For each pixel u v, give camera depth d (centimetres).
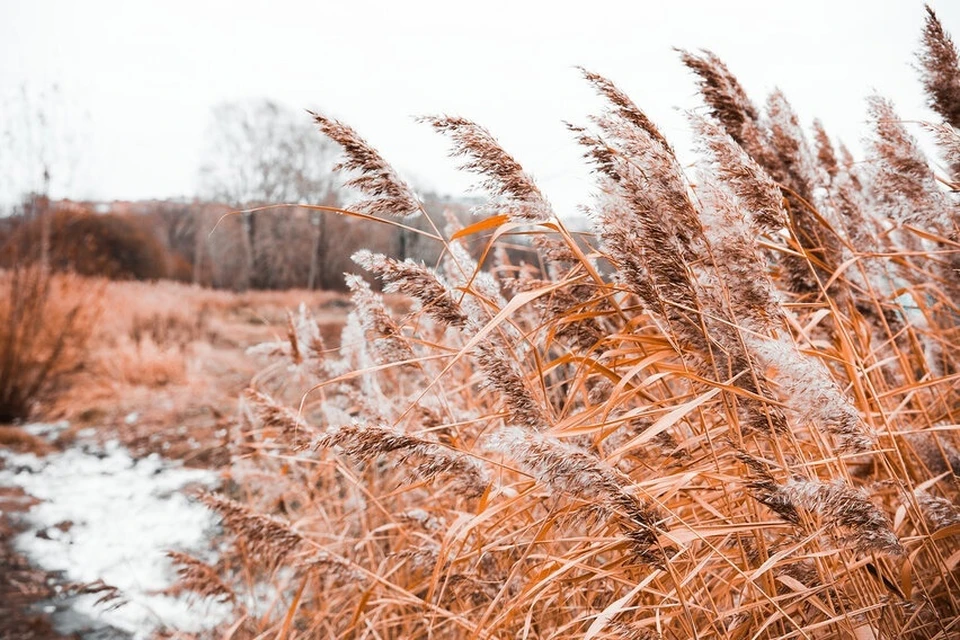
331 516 378
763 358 166
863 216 262
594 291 223
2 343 1211
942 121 232
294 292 2100
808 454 215
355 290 230
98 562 584
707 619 187
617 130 177
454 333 303
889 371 260
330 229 2205
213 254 2634
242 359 1353
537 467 145
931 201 227
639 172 176
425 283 201
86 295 1520
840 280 233
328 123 197
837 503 148
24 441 1042
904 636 177
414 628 303
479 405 329
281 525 249
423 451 188
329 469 345
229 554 414
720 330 178
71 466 916
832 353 209
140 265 2439
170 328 1728
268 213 2564
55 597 519
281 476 383
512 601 218
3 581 544
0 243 1340
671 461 213
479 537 213
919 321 287
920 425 243
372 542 331
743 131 244
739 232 172
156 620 460
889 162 233
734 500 203
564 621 239
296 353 328
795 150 244
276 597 347
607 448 213
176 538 612
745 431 188
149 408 1137
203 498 250
